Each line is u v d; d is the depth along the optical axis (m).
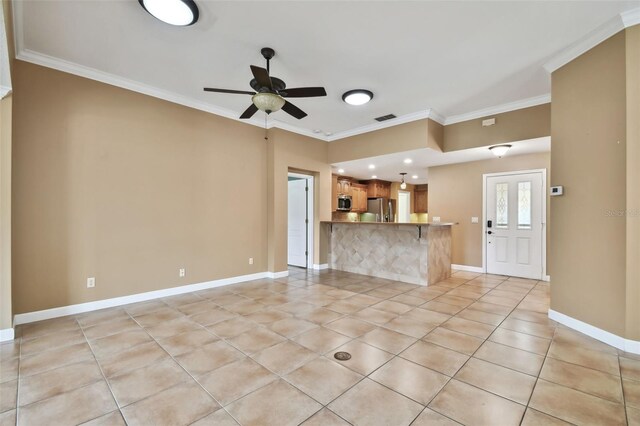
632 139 2.47
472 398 1.90
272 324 3.13
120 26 2.65
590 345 2.62
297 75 3.52
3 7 1.79
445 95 4.08
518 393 1.95
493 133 4.57
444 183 6.39
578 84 2.92
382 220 8.91
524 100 4.23
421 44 2.91
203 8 2.40
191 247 4.38
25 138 3.08
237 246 4.95
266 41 2.87
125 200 3.75
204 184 4.52
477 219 5.95
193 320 3.24
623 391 1.96
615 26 2.55
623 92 2.52
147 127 3.92
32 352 2.49
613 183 2.60
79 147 3.41
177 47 2.98
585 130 2.84
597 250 2.74
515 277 5.45
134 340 2.73
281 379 2.11
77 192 3.40
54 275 3.26
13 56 2.82
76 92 3.38
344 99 4.14
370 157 5.50
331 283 4.98
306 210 6.39
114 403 1.85
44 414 1.74
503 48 2.97
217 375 2.16
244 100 4.34
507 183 5.60
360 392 1.96
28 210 3.10
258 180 5.27
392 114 4.82
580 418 1.71
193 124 4.39
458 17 2.52
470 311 3.56
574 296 2.98
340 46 2.94
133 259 3.82
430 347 2.61
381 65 3.30
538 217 5.26
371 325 3.11
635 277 2.47
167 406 1.82
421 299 4.06
